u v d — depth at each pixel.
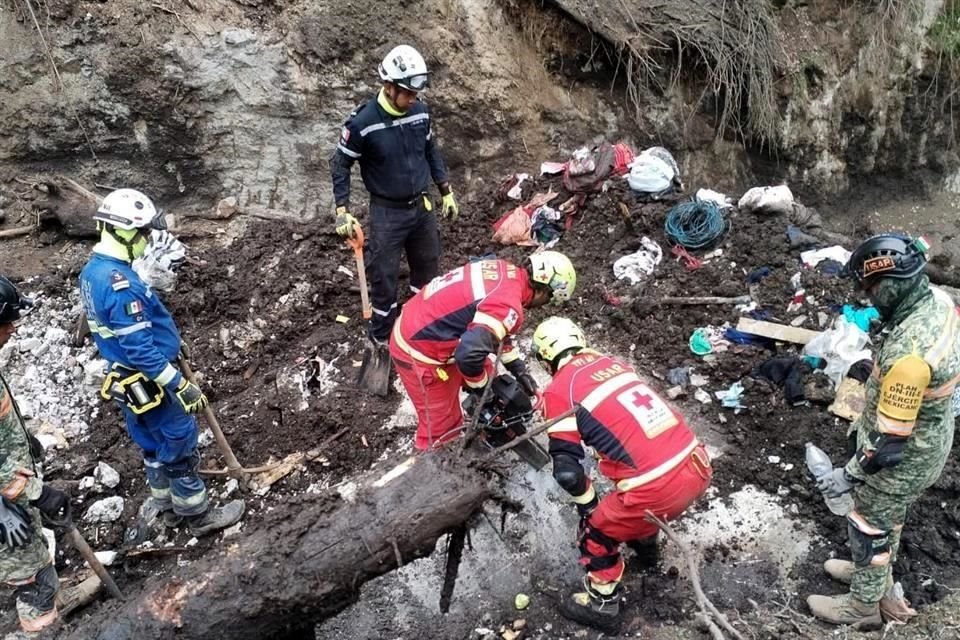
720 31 6.81
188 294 5.70
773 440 4.66
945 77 7.83
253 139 6.36
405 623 3.99
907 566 4.03
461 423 4.43
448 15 6.44
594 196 6.28
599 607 3.79
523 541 4.29
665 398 4.96
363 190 6.55
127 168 6.34
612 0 6.67
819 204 7.92
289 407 5.15
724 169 7.47
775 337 5.05
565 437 3.51
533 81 6.79
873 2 7.50
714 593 3.96
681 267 5.68
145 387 3.87
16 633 4.04
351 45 6.23
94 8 5.96
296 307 5.73
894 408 3.08
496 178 6.78
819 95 7.44
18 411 3.60
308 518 3.23
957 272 7.53
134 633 3.04
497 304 3.76
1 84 5.98
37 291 5.66
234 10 6.12
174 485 4.29
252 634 3.14
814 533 4.21
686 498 3.48
